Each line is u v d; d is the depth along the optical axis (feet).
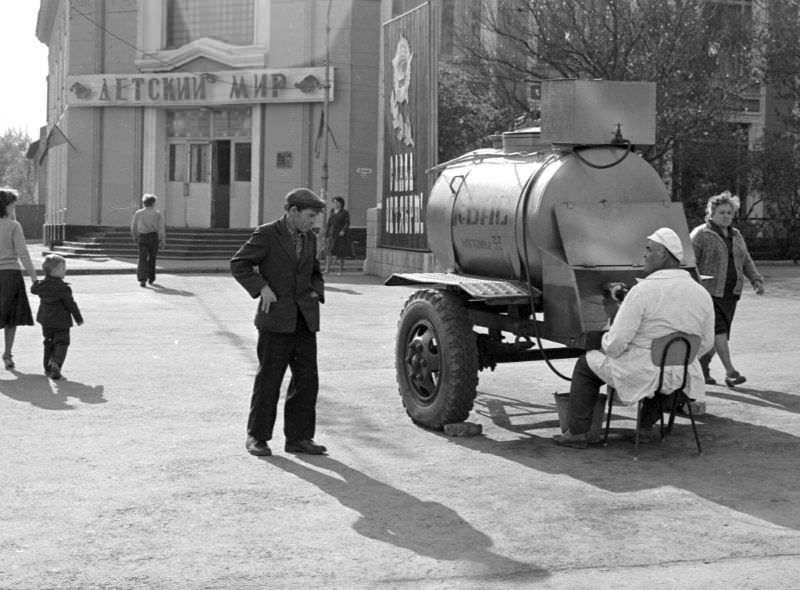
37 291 38.50
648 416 28.60
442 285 30.01
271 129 112.88
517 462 26.63
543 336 28.91
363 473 25.46
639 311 26.43
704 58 86.48
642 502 23.15
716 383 37.81
